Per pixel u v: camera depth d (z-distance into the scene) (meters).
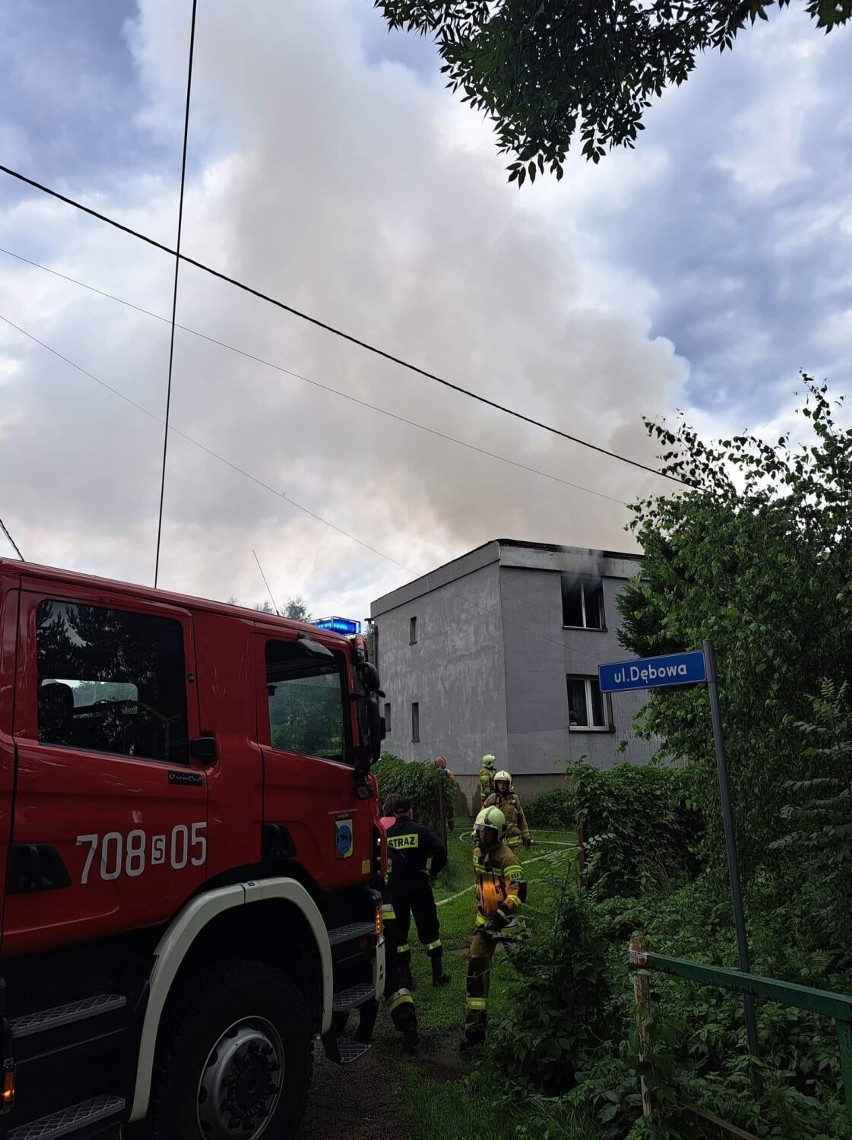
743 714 5.97
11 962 2.98
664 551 6.96
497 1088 4.59
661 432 6.63
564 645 22.47
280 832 4.14
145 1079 3.21
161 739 3.67
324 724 4.72
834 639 5.71
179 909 3.55
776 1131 3.27
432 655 25.52
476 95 5.87
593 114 5.94
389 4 5.89
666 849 9.12
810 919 5.29
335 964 4.51
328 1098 4.76
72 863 3.11
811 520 6.00
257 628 4.30
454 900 10.45
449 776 15.84
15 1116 2.94
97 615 3.52
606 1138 3.81
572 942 4.80
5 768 2.94
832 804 4.53
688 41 5.80
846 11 4.66
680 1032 3.71
